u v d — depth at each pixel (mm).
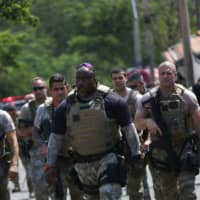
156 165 21484
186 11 56375
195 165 21047
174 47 72000
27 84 134875
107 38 145250
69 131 19688
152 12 118312
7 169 21406
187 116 21359
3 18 47875
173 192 21609
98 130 19375
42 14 185500
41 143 24156
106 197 18969
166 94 21359
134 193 23875
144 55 133750
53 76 23781
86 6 173625
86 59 147750
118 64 144000
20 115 26359
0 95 133375
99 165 19406
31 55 166250
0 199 21375
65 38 177875
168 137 21250
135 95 25031
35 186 25672
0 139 21281
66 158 22766
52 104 24016
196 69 62094
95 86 19516
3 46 60438
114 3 145625
